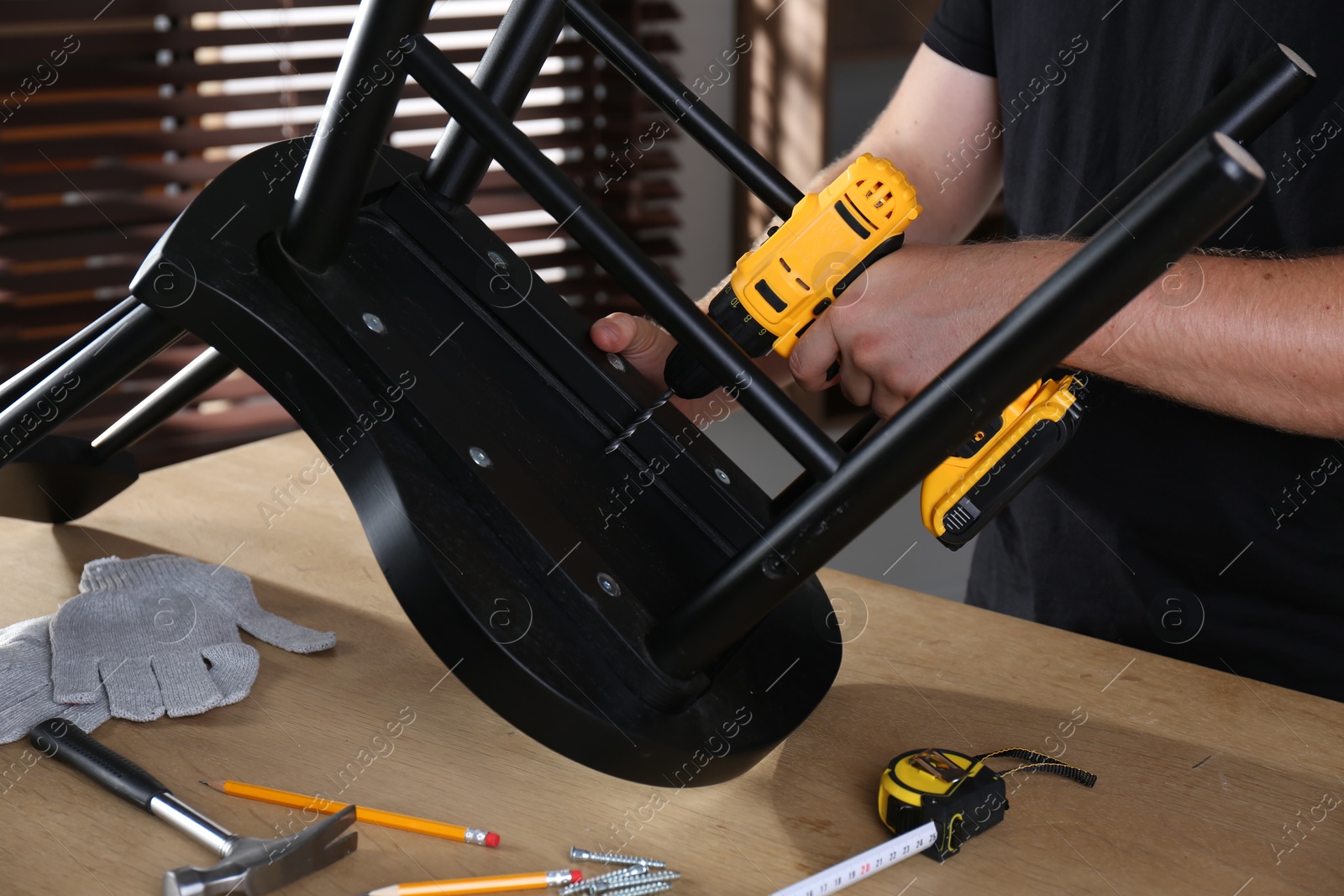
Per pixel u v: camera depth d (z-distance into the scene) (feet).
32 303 5.37
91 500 2.47
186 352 5.56
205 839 1.51
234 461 2.87
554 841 1.58
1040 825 1.64
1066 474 2.75
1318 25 2.24
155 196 5.59
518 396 1.83
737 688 1.71
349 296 1.65
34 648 1.90
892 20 6.73
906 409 1.33
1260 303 1.86
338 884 1.46
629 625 1.56
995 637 2.19
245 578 2.16
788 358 1.93
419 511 1.51
